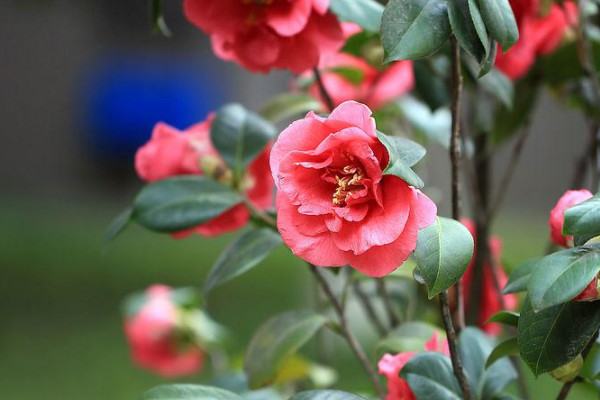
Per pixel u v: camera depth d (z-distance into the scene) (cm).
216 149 122
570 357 98
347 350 278
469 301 129
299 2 109
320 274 117
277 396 135
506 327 134
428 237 98
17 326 442
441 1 102
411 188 96
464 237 98
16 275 533
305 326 118
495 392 108
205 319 161
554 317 99
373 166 95
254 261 117
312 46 112
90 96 842
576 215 96
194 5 113
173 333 159
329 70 136
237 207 122
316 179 98
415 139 150
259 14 111
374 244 96
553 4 128
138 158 124
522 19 119
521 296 147
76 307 478
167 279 533
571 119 574
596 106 131
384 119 144
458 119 105
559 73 130
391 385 108
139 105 855
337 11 112
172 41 851
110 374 369
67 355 396
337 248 98
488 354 110
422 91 127
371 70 136
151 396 103
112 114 848
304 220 98
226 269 117
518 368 127
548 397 246
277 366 117
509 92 125
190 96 857
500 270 136
